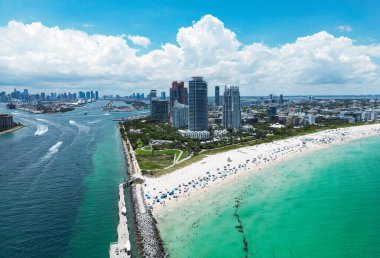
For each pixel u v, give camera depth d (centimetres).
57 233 15938
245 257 13900
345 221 17375
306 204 19838
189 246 14712
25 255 14038
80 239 15338
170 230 16275
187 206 19438
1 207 19188
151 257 13550
